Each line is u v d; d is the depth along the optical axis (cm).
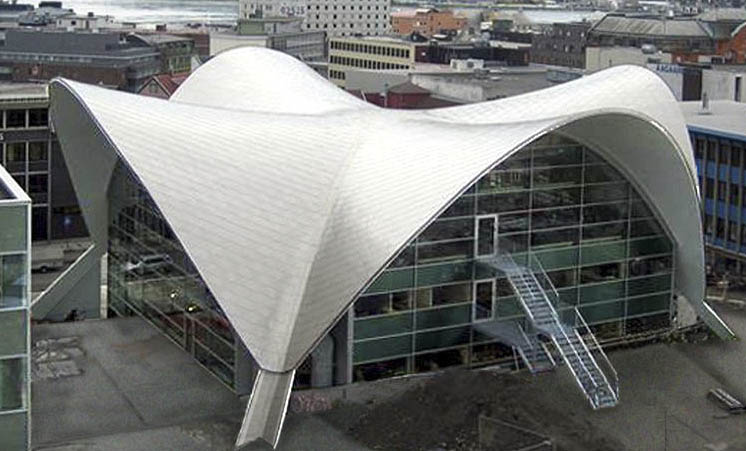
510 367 5144
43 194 8825
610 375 5034
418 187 4769
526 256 5256
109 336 5494
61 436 4209
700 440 4325
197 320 5088
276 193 4766
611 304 5578
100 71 15712
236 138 5094
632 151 5262
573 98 5947
